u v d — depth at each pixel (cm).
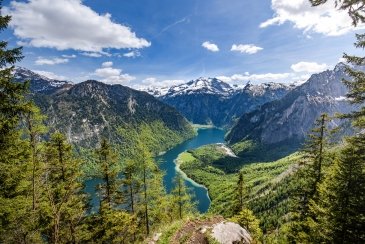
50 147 2800
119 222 3356
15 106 1570
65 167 2833
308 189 2927
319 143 2869
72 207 2808
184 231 2017
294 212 3047
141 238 3794
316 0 1391
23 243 2053
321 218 2119
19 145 1880
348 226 1884
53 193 2559
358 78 1717
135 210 3847
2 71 1470
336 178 2000
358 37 1568
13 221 1983
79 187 3003
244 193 4406
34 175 2231
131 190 3838
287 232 3294
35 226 2191
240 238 1978
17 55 1495
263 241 3591
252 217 3666
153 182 3944
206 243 1809
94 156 3553
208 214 2403
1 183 1911
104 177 3534
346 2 1364
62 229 2755
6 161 1836
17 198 1997
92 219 3403
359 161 1900
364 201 1880
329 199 2080
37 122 2242
